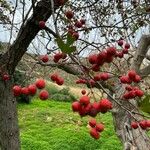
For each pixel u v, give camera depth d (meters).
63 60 2.22
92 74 2.05
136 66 4.40
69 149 12.49
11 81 3.34
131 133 4.67
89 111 1.79
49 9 3.04
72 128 14.33
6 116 3.37
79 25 2.75
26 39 3.16
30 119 16.25
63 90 21.70
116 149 12.31
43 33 3.58
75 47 1.67
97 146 12.91
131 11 4.29
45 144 12.24
